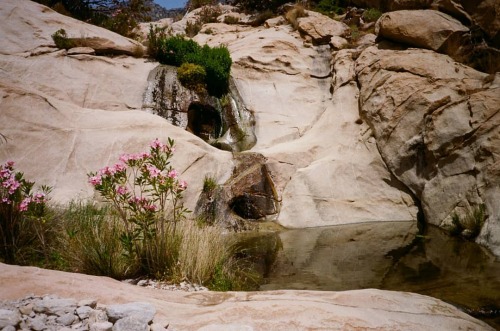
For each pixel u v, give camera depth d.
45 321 2.36
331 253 6.28
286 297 3.21
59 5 14.51
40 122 8.16
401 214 8.91
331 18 16.81
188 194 8.14
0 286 2.88
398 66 10.45
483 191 7.12
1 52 10.43
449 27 10.79
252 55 13.72
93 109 9.63
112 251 4.17
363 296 3.30
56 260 4.34
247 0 21.23
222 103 12.40
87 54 11.73
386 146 9.73
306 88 13.20
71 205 5.83
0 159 7.42
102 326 2.27
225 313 2.75
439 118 8.57
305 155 10.12
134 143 8.40
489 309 3.79
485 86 8.69
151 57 13.05
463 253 5.96
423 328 2.73
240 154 9.67
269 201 9.03
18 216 4.54
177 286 4.06
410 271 5.19
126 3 17.64
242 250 6.51
